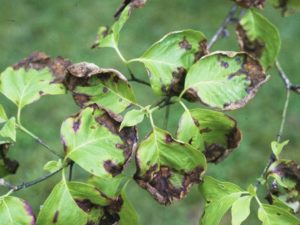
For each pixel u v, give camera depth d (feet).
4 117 2.10
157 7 10.10
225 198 1.96
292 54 9.05
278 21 9.62
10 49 9.31
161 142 1.94
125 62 2.09
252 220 6.18
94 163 1.87
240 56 2.03
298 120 7.98
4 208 1.89
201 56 2.07
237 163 7.38
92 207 1.92
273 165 2.06
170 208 6.80
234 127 2.04
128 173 6.73
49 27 9.68
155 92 2.03
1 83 2.12
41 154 7.36
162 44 2.05
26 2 10.04
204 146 2.06
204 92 2.00
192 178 1.95
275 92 8.32
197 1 10.17
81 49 9.21
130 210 2.05
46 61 2.16
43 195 6.45
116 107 1.98
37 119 7.90
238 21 2.56
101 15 9.89
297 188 2.04
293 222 1.89
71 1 10.06
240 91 2.01
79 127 1.91
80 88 2.02
